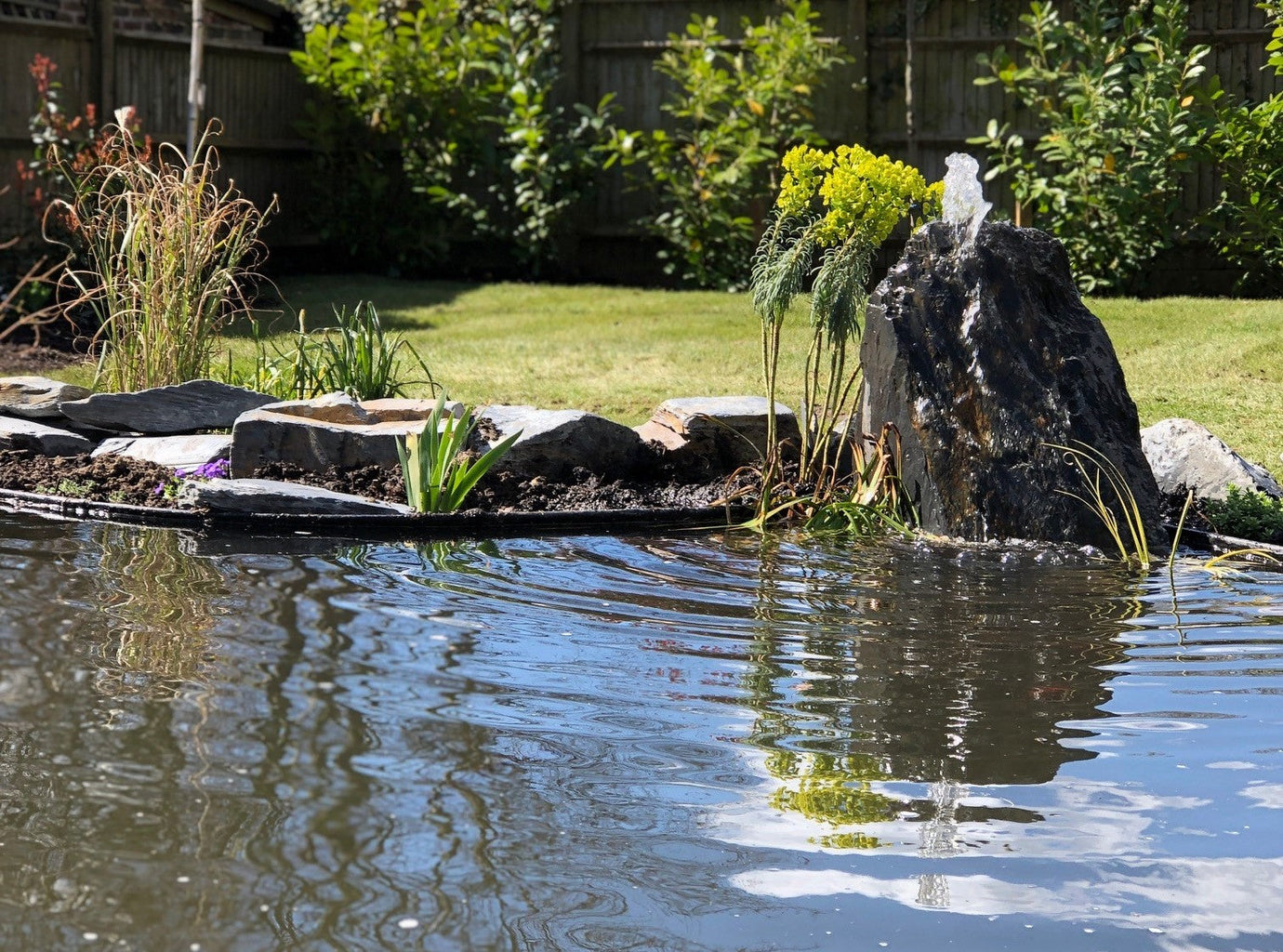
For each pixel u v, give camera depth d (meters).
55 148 10.98
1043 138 11.77
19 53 11.45
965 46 12.62
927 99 12.82
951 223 6.62
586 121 13.51
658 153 13.26
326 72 13.85
